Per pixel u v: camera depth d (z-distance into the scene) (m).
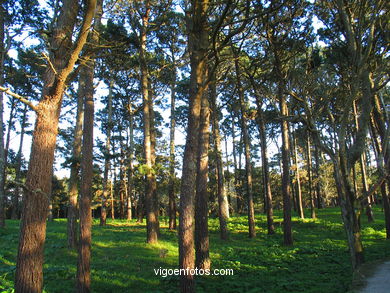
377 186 8.01
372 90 8.30
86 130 8.30
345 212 8.03
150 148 16.06
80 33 4.43
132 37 14.32
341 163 8.21
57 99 4.92
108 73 15.45
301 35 10.50
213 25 8.57
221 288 7.72
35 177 4.58
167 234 17.70
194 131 7.12
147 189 14.55
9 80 19.66
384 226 19.58
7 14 10.21
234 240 16.53
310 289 7.23
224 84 18.41
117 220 29.92
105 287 8.09
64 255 11.26
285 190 15.22
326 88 9.55
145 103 15.73
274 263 10.70
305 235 18.12
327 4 9.72
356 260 7.64
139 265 10.25
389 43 8.43
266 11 6.72
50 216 27.69
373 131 14.77
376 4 7.80
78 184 14.06
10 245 12.63
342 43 10.63
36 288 4.32
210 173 23.97
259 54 13.53
